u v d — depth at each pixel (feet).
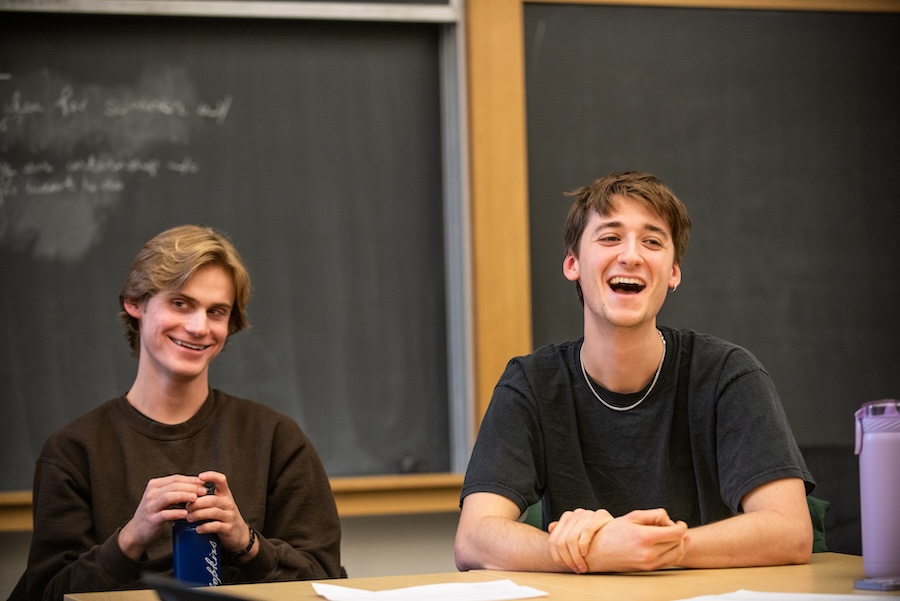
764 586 3.97
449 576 4.51
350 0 9.82
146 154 9.66
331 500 6.58
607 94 10.28
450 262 10.07
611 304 5.35
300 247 9.87
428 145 10.09
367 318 9.95
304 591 4.14
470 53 9.89
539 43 10.18
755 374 5.46
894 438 3.98
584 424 5.61
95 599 4.18
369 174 10.00
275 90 9.88
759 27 10.58
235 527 5.40
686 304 10.27
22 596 6.21
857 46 10.69
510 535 4.75
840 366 10.48
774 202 10.49
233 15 9.65
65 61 9.55
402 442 9.93
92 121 9.57
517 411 5.57
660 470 5.47
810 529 4.78
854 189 10.62
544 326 10.03
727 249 10.39
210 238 6.37
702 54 10.47
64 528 5.95
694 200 10.37
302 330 9.83
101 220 9.56
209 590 3.07
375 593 3.96
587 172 10.20
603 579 4.27
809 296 10.48
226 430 6.39
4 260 9.41
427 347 10.02
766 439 5.15
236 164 9.80
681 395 5.56
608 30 10.32
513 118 9.91
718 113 10.46
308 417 9.80
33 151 9.48
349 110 10.00
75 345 9.48
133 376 9.57
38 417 9.39
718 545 4.55
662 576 4.33
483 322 9.80
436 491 9.68
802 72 10.62
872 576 3.97
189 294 6.19
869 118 10.68
